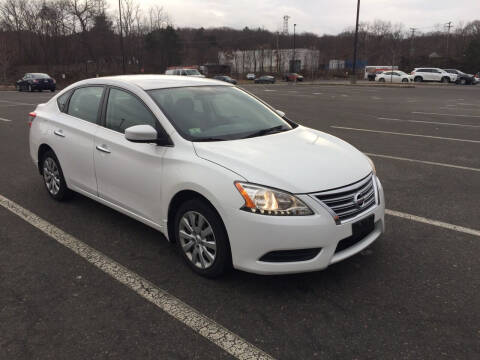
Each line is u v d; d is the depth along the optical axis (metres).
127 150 3.79
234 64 91.88
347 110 15.96
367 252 3.80
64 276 3.45
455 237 4.12
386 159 7.43
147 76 4.56
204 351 2.57
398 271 3.47
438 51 97.50
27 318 2.89
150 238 4.14
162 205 3.53
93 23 67.62
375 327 2.77
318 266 2.97
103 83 4.38
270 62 88.44
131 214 3.96
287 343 2.63
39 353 2.56
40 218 4.65
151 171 3.56
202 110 3.92
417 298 3.08
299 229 2.86
